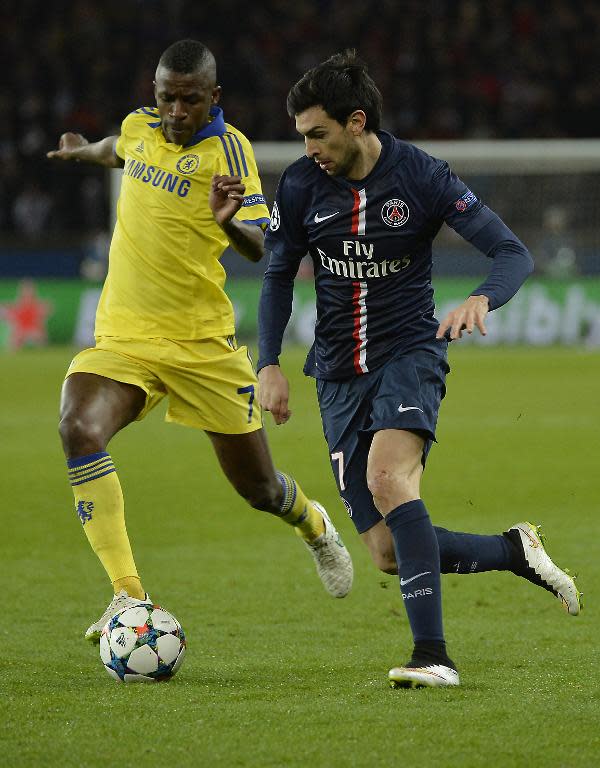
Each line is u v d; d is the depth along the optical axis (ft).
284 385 57.67
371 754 40.83
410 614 51.49
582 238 302.04
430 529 52.34
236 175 64.34
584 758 40.32
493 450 138.31
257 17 360.89
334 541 69.41
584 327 293.64
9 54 351.05
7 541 90.79
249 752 41.14
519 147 285.23
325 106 53.36
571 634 61.52
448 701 47.67
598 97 350.02
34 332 293.02
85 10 357.61
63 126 338.75
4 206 326.44
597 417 167.63
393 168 55.06
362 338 56.85
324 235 56.18
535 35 363.56
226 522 98.22
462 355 270.26
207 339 65.41
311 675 53.11
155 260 64.59
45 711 46.57
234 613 67.87
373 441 54.08
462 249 297.53
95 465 58.75
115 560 57.98
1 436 151.94
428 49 357.61
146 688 50.52
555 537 89.97
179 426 168.96
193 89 63.36
